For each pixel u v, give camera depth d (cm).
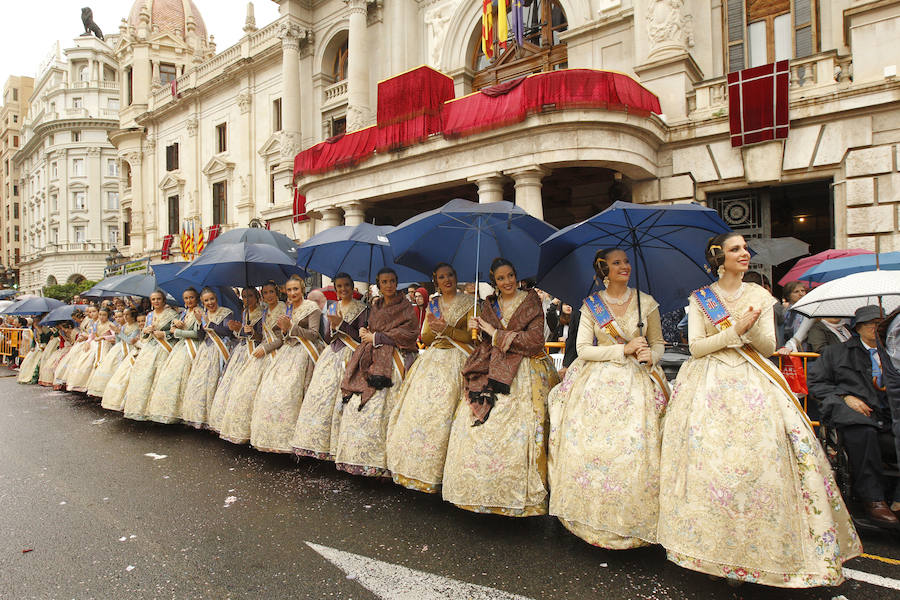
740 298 268
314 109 2016
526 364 344
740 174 979
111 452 520
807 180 934
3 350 1350
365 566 292
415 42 1631
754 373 255
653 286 339
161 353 626
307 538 327
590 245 338
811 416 429
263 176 2250
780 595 255
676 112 1040
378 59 1734
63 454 516
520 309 340
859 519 329
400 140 1143
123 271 2602
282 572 287
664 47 1049
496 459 321
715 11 1125
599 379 298
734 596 255
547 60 1354
